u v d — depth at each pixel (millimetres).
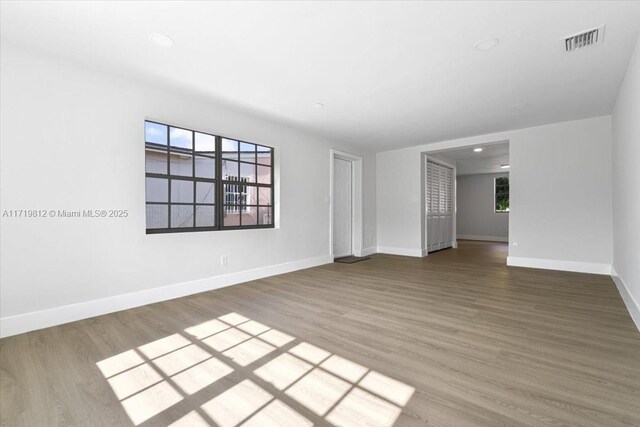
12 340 2297
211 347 2170
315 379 1749
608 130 4422
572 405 1486
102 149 2906
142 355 2053
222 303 3209
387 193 6895
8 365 1923
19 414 1454
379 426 1361
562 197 4801
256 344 2217
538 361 1931
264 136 4473
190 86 3301
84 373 1826
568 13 2117
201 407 1508
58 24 2201
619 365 1869
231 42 2469
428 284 4012
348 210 6480
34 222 2537
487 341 2238
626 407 1467
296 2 2000
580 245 4680
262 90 3424
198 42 2463
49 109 2613
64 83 2695
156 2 1981
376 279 4320
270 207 4691
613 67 2916
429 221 7121
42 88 2580
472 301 3238
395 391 1625
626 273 3287
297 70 2961
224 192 4090
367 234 6742
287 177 4844
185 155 3920
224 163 4137
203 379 1759
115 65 2818
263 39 2430
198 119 3672
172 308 3047
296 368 1874
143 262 3182
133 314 2877
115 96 3000
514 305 3086
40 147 2566
